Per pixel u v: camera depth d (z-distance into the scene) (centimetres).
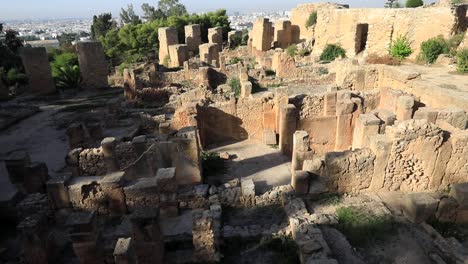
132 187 1160
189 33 5703
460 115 1479
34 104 3039
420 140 1146
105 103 2927
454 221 1063
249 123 2030
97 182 1155
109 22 8094
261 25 5006
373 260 902
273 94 2027
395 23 3434
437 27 3080
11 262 1033
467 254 923
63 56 4562
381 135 1202
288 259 946
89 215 891
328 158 1169
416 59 3134
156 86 3123
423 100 2042
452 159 1175
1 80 3262
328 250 877
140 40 5784
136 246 914
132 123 2250
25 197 1200
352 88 2342
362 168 1179
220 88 3058
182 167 1421
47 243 1004
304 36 5431
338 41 4159
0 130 2336
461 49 2853
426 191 1206
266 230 1068
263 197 1230
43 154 1930
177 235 1091
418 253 925
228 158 1805
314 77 3164
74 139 1728
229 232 1065
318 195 1195
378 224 1020
